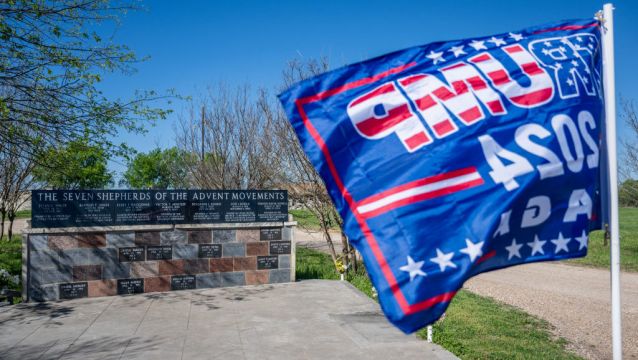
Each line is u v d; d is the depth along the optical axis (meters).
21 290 10.20
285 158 14.45
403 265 2.86
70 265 9.91
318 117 3.22
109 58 10.24
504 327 8.10
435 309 2.81
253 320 8.17
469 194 3.03
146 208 10.48
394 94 3.25
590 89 3.49
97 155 10.48
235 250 11.12
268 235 11.38
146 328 7.71
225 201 11.08
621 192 20.98
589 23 3.79
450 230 2.95
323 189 13.67
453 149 3.09
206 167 17.59
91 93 10.16
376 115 3.21
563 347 7.19
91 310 8.89
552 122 3.28
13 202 20.91
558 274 13.91
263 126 16.11
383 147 3.13
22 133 10.10
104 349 6.68
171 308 9.02
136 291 10.34
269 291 10.52
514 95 3.32
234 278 11.12
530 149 3.19
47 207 9.83
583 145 3.33
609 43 3.76
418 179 3.02
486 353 6.62
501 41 3.60
